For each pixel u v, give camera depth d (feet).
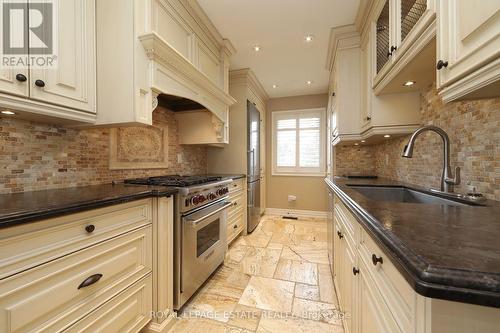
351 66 7.64
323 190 14.32
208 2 6.32
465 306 1.23
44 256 2.70
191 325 4.77
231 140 10.89
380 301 2.18
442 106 4.76
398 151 7.23
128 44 4.53
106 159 5.80
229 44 8.49
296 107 14.75
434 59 4.00
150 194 4.34
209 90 7.27
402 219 2.23
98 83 4.73
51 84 3.82
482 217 2.30
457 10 2.39
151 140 7.43
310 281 6.48
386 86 5.42
